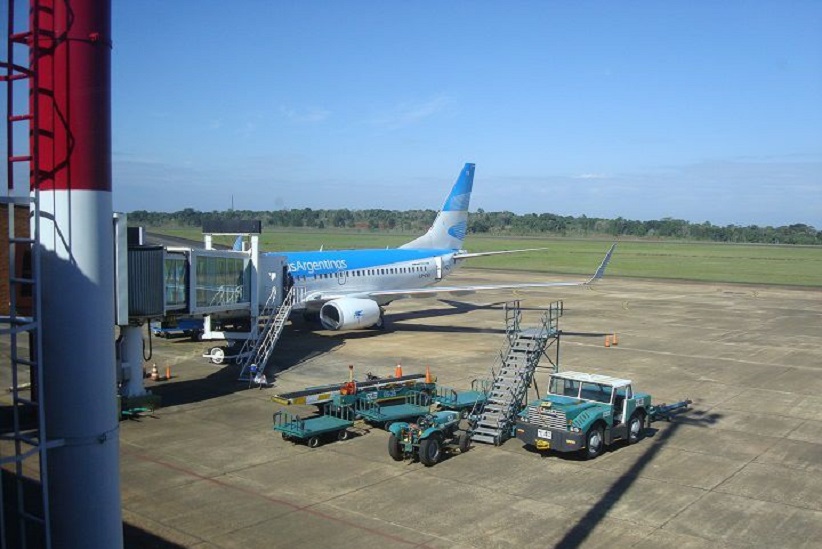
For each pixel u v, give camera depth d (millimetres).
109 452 10484
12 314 10234
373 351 41844
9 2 9836
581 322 56812
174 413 27891
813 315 62188
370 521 17828
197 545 16375
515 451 23859
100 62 10008
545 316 30000
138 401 27609
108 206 10281
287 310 37719
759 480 21172
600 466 22328
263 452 23281
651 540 16875
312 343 44406
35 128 9633
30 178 10062
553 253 170500
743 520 18172
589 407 23516
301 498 19344
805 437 25766
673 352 43125
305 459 22641
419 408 27000
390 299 51250
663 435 25922
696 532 17375
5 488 18797
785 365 39438
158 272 27984
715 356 41938
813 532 17484
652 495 19844
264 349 37312
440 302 71625
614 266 128750
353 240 196375
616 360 40344
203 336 37781
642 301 73375
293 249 140250
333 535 16969
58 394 10078
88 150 9930
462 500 19312
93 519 10344
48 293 9969
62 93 9781
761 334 50875
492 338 47438
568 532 17281
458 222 63375
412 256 56969
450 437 24484
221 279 34375
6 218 16438
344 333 48906
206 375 34812
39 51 9773
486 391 29812
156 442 24234
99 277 10180
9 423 24672
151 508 18562
